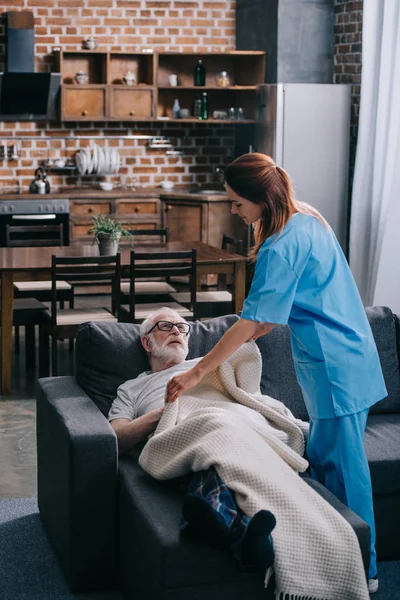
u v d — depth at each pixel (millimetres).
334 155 7766
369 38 7137
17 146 8586
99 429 3021
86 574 3066
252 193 2859
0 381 5586
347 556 2643
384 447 3268
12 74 8070
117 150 8867
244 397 3240
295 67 8203
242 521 2559
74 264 5434
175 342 3398
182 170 9070
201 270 5785
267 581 2590
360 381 2957
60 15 8508
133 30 8680
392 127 6949
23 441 4668
